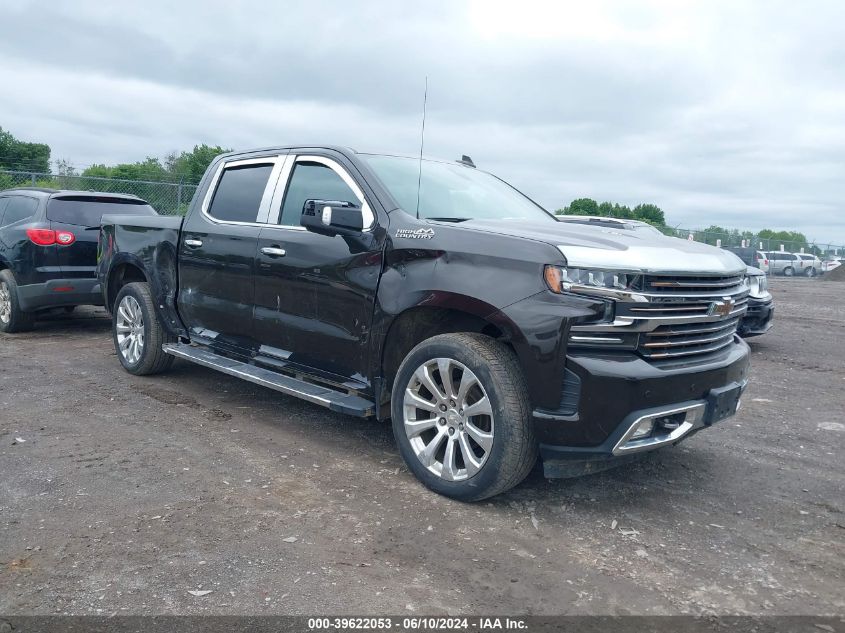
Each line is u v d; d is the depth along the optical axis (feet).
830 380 24.12
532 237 11.66
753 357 28.43
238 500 12.07
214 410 17.58
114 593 9.00
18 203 28.68
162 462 13.82
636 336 11.05
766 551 10.87
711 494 13.12
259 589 9.20
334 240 14.12
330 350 14.32
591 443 10.94
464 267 11.96
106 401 18.10
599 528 11.46
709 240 116.78
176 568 9.67
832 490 13.53
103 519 11.16
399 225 13.15
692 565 10.33
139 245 19.94
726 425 17.94
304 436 15.74
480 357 11.54
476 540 10.84
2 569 9.54
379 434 16.03
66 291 27.14
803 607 9.26
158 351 20.04
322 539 10.69
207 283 17.39
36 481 12.64
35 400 18.03
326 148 15.44
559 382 10.87
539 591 9.43
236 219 16.94
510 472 11.42
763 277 28.60
